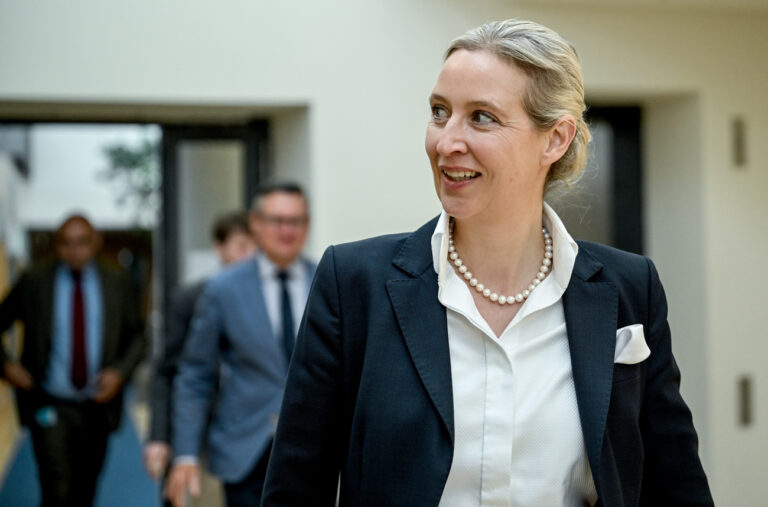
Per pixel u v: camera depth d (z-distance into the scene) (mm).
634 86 5352
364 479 1664
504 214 1706
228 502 3754
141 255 16250
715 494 5406
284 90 5137
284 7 5137
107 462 9484
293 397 1751
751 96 5457
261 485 3709
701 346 5453
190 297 4547
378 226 5215
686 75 5395
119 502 7742
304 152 5266
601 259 1819
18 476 8938
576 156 1793
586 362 1709
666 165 5695
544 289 1762
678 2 5215
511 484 1671
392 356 1681
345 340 1727
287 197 3857
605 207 5836
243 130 5762
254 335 3756
